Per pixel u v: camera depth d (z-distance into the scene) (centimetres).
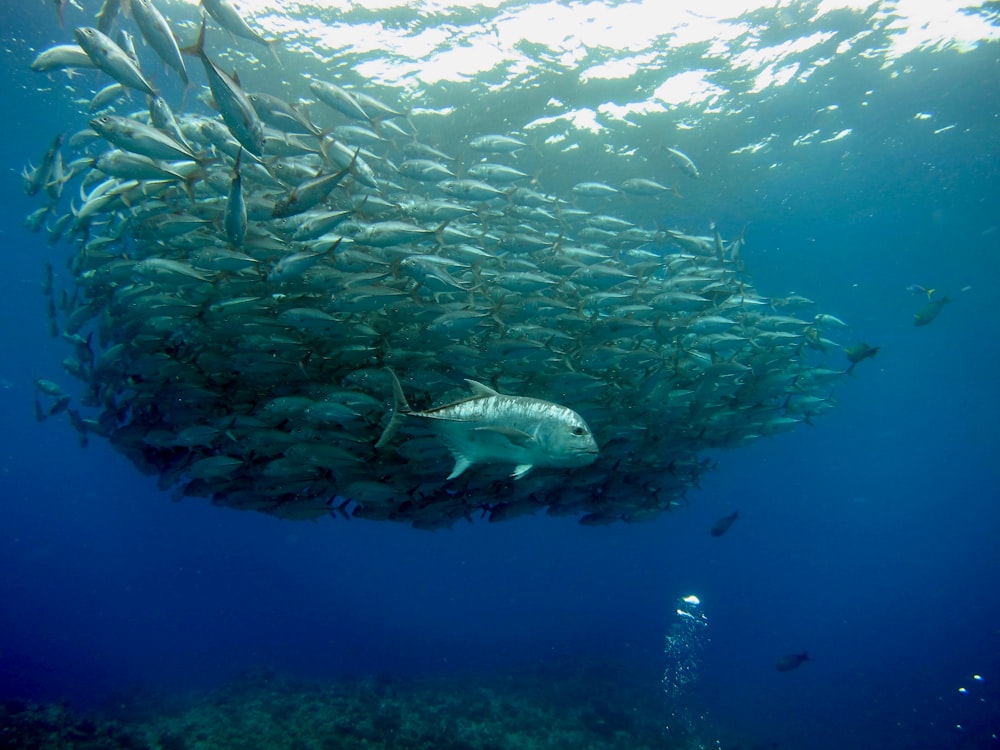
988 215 2250
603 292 962
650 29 1341
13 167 2081
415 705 1964
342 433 830
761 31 1354
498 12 1282
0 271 3238
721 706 2736
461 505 1038
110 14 579
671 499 1332
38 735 1347
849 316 3403
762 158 1853
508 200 1090
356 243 755
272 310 836
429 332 829
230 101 519
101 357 1024
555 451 352
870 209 2197
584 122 1658
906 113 1652
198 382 889
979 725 2586
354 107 830
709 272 1087
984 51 1416
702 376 1056
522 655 3316
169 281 759
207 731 1617
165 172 657
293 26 1311
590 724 1898
